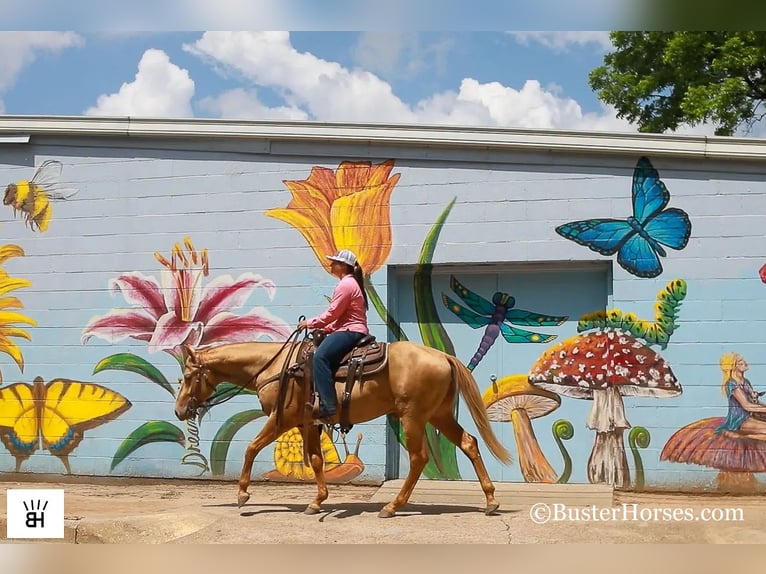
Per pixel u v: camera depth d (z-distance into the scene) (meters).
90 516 7.91
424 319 9.86
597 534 7.06
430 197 9.76
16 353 10.38
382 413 7.79
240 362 8.12
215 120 10.06
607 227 9.44
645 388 9.27
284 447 9.78
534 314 9.66
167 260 10.20
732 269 9.23
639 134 9.34
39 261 10.44
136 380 10.14
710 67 17.89
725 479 9.03
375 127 9.78
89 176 10.44
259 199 10.08
